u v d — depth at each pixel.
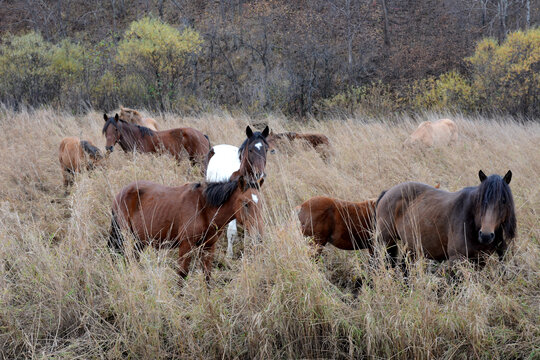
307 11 25.89
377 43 25.08
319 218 5.25
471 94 18.80
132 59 20.20
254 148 5.75
